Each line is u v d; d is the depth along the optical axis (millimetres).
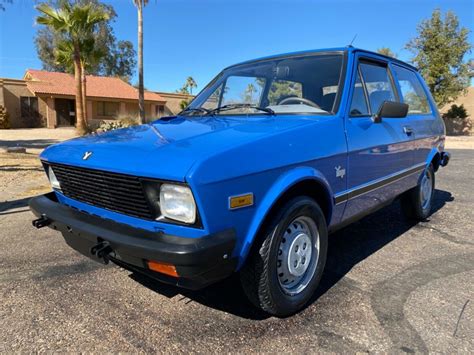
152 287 3090
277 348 2307
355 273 3367
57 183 3025
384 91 3828
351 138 3000
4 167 8578
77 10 18203
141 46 16859
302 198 2588
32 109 28594
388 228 4688
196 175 1973
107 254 2309
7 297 2910
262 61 3785
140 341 2371
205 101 3826
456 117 29047
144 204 2211
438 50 25609
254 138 2340
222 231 2098
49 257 3680
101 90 30891
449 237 4355
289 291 2645
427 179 4922
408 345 2332
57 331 2473
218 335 2438
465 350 2283
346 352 2268
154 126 3039
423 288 3074
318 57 3436
